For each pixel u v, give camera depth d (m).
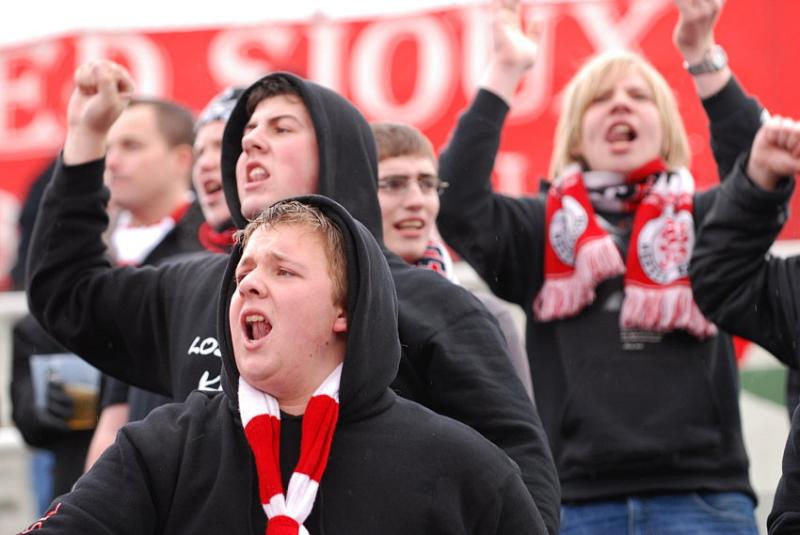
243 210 15.20
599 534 19.16
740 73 33.12
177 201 23.45
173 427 12.20
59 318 16.30
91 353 16.19
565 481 19.55
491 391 13.90
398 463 11.88
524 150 34.53
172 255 21.81
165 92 37.69
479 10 36.09
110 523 11.62
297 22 37.06
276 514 11.48
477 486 11.98
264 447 11.70
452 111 36.16
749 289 17.62
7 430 31.50
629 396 19.47
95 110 16.55
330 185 15.16
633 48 34.25
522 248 20.69
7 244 37.56
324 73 36.91
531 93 34.59
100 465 11.93
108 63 16.67
